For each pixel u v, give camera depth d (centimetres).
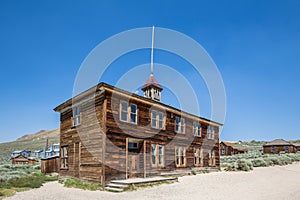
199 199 1083
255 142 10469
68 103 1936
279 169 2652
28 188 1445
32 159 4944
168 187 1438
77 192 1307
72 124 1906
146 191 1302
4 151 9381
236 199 1082
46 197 1149
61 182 1752
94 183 1521
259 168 2800
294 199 1062
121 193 1261
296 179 1827
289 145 5750
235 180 1767
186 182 1662
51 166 2366
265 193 1230
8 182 1619
